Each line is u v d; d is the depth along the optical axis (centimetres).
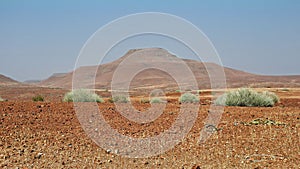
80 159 808
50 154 838
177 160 809
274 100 2447
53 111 1355
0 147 881
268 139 972
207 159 812
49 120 1193
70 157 819
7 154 823
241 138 986
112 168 752
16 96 4284
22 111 1328
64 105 1511
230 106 1811
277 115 1348
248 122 1202
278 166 750
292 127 1111
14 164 755
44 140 952
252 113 1405
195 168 716
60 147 897
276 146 905
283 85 7206
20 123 1133
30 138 971
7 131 1032
